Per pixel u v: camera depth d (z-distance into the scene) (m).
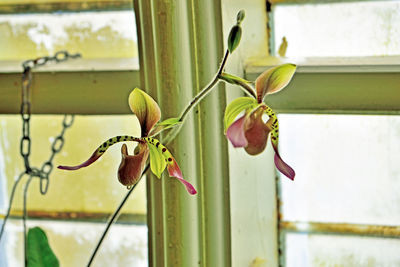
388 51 0.92
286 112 0.89
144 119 0.72
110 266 1.06
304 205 0.99
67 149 1.04
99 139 1.03
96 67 0.92
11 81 0.94
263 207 0.96
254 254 0.95
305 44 0.94
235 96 0.88
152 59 0.82
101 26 0.99
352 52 0.93
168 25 0.81
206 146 0.84
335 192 0.97
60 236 1.07
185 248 0.86
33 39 1.02
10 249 1.09
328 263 0.99
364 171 0.96
